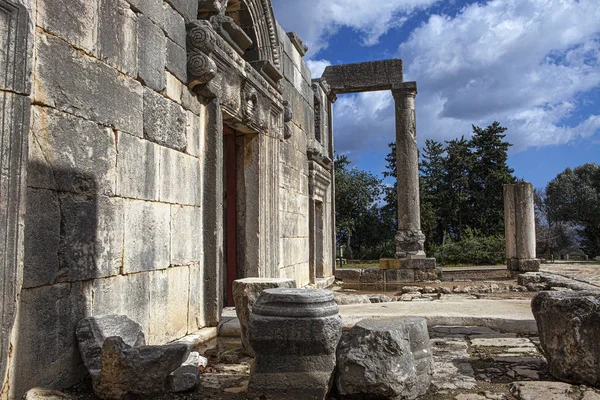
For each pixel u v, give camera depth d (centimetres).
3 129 353
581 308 457
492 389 450
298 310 421
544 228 4519
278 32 1115
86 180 464
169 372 428
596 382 445
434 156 4488
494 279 1642
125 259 519
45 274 411
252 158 944
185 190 668
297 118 1277
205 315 709
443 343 631
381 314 766
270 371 416
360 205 4216
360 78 1856
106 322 462
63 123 438
